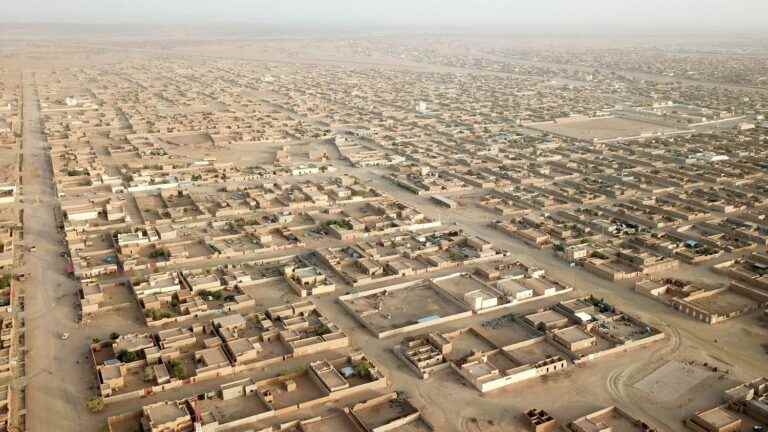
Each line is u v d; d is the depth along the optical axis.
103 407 123.12
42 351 142.75
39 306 162.75
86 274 179.62
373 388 130.50
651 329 152.50
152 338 146.00
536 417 119.56
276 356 140.38
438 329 154.12
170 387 129.62
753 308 163.38
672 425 119.25
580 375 135.62
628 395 128.25
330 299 169.88
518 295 167.88
